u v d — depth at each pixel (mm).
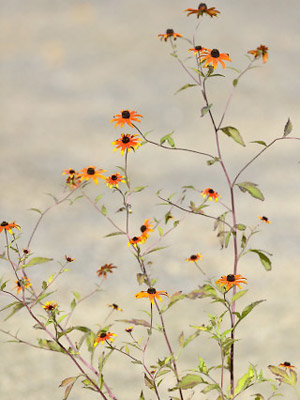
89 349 2488
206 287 2527
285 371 2566
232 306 2561
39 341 2514
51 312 2518
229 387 2564
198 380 2508
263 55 2584
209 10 2609
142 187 2623
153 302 2512
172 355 2527
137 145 2607
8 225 2580
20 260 2562
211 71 2588
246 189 2592
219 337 2504
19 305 2498
